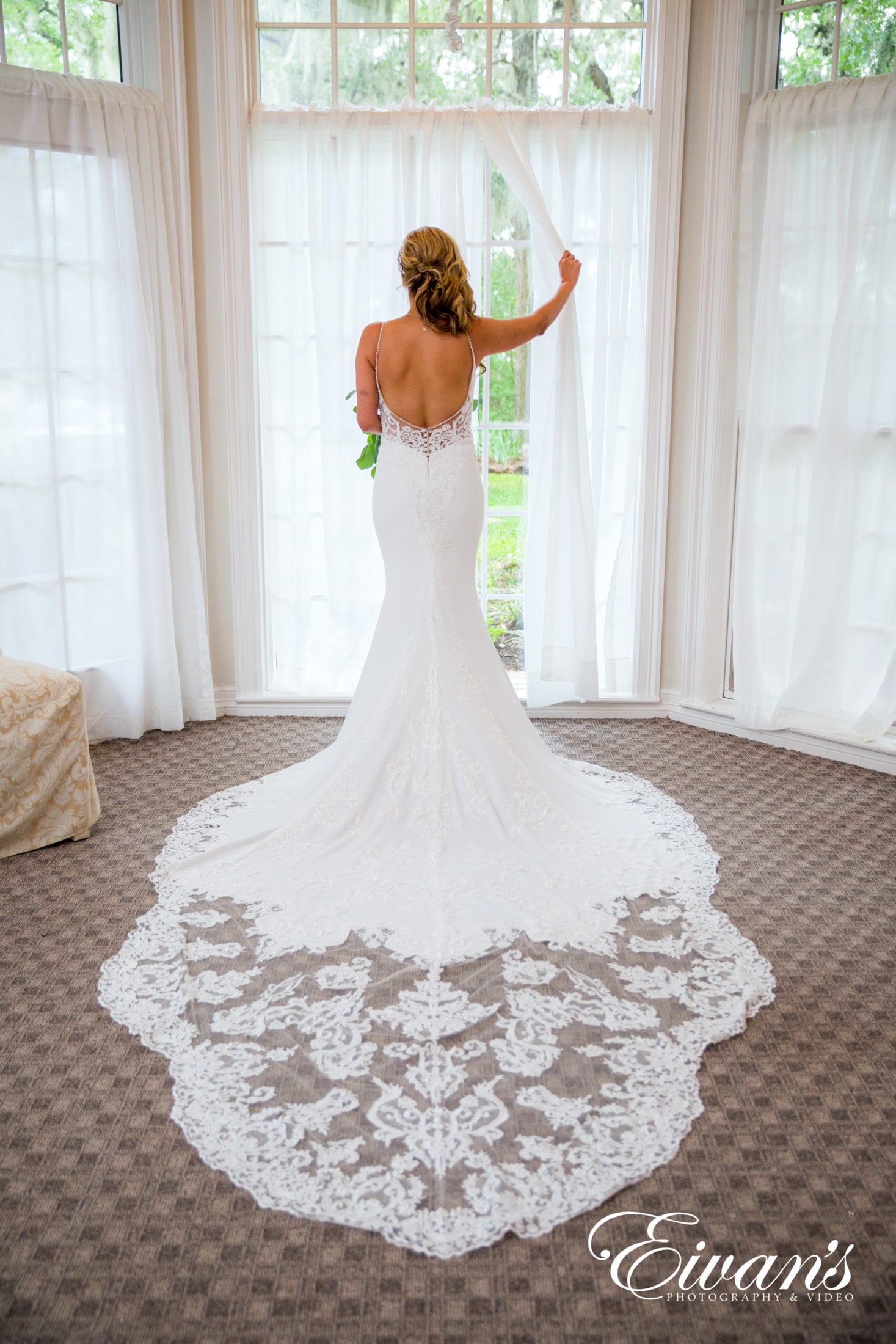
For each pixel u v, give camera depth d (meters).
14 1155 2.06
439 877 3.02
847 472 4.03
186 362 4.40
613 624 4.71
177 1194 1.96
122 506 4.31
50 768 3.38
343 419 4.48
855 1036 2.44
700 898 3.03
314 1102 2.18
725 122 4.17
